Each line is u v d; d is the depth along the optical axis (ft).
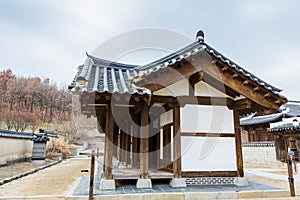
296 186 21.40
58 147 68.33
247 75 19.84
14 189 20.47
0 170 34.37
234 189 18.58
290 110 58.29
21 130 101.19
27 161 50.67
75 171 35.40
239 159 21.26
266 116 63.00
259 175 30.76
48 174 31.53
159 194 16.43
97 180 23.06
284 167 44.42
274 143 49.01
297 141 42.88
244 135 73.41
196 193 16.90
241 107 21.67
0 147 39.78
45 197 16.15
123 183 20.31
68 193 18.38
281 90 21.03
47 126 112.16
